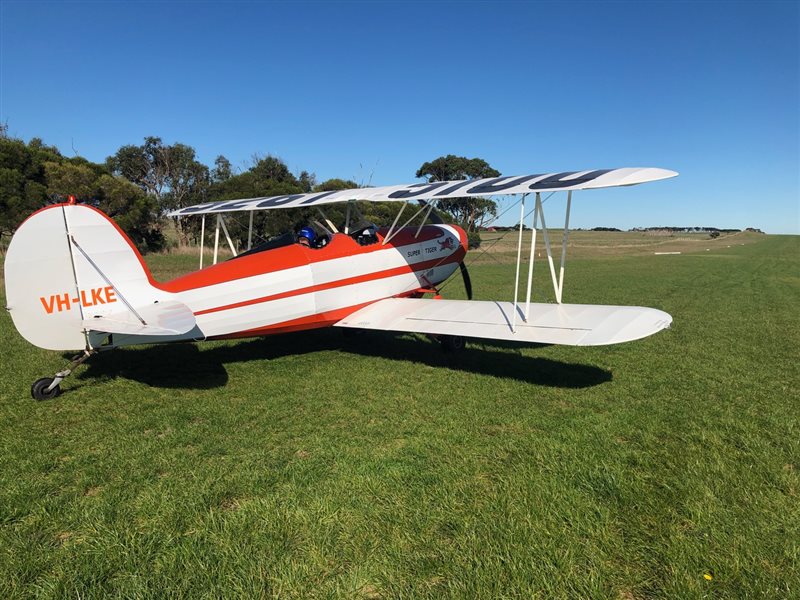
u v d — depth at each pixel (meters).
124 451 3.83
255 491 3.24
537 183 5.36
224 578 2.41
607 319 5.54
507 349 7.48
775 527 2.84
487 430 4.30
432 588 2.37
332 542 2.69
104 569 2.47
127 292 5.23
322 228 7.37
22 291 4.71
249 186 24.41
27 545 2.66
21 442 3.96
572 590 2.35
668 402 5.06
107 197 22.14
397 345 7.73
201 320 5.70
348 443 4.01
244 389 5.44
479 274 19.59
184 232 28.12
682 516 2.96
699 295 13.66
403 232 8.22
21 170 20.09
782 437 4.14
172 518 2.91
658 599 2.31
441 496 3.16
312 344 7.74
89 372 5.95
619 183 4.60
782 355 7.07
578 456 3.75
